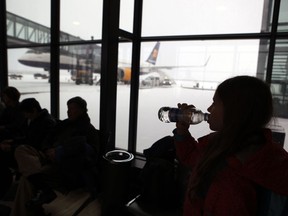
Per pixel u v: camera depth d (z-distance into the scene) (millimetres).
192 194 626
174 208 1864
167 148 2107
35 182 2084
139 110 2961
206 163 598
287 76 2109
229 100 582
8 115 3266
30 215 2049
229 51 2367
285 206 536
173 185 1908
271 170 527
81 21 3029
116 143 2984
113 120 2812
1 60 4062
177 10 2566
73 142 2150
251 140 558
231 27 2336
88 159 2176
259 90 570
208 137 719
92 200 2420
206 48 2471
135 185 2582
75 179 2121
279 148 581
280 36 2104
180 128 907
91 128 2426
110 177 2207
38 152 2232
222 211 537
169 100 2756
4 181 2395
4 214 2146
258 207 556
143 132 2979
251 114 562
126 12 2744
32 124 2715
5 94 3242
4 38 4020
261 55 2230
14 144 2508
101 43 2688
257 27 2219
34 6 3480
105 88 2697
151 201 1902
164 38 2664
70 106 2453
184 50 2586
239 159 549
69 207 2391
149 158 2115
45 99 3570
